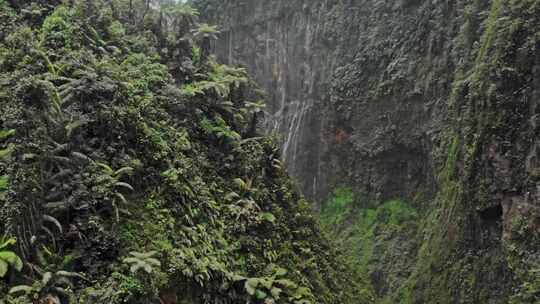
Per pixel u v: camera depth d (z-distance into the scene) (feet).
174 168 42.86
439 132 83.30
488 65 62.44
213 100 56.03
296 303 42.98
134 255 32.86
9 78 36.65
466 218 65.57
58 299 29.04
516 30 58.34
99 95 40.52
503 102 58.85
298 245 54.49
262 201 51.83
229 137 53.11
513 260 54.39
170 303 34.55
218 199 47.14
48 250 31.45
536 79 55.62
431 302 68.33
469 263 63.57
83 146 37.22
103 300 30.37
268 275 44.04
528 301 50.39
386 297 81.05
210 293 38.04
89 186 35.09
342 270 67.82
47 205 32.24
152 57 54.75
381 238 92.43
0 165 31.78
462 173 67.67
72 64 42.45
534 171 53.88
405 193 96.63
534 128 54.85
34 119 33.60
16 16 46.34
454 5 86.69
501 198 58.59
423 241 83.25
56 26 47.03
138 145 41.39
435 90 88.58
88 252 32.73
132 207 37.52
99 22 52.80
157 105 47.19
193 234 39.83
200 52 62.23
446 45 86.79
